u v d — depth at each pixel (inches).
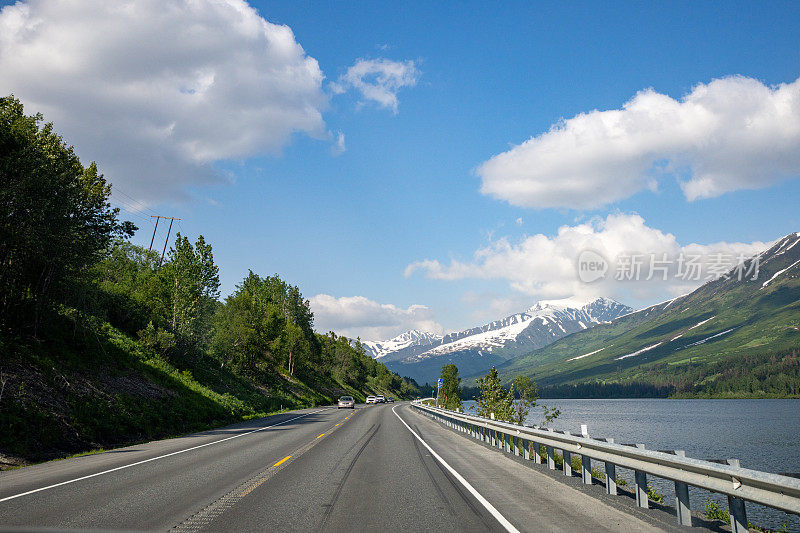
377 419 1349.7
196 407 1148.5
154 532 237.0
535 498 323.3
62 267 900.0
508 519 267.1
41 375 783.7
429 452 592.4
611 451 323.6
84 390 836.6
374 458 530.0
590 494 337.1
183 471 434.0
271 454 561.6
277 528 246.5
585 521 263.0
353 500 314.5
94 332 1106.7
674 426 2928.2
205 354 1990.7
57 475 416.8
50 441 609.9
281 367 3284.9
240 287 3250.5
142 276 1777.8
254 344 2320.4
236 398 1657.2
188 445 675.4
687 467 235.1
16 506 292.5
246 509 287.4
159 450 616.4
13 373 731.4
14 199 783.1
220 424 1152.8
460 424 986.1
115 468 454.9
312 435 826.8
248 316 2348.7
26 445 563.8
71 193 870.4
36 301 917.8
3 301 884.0
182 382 1328.7
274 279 3727.9
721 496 697.0
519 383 1087.6
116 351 1194.6
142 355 1318.9
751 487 200.5
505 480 394.3
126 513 275.6
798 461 1451.8
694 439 2123.5
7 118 852.6
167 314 1608.0
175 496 323.9
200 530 241.8
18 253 842.8
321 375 4579.2
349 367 5280.5
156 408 964.6
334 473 425.4
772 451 1695.4
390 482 382.0
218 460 509.4
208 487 356.8
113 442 729.6
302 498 319.9
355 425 1088.2
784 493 180.1
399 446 660.1
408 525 254.2
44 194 832.3
